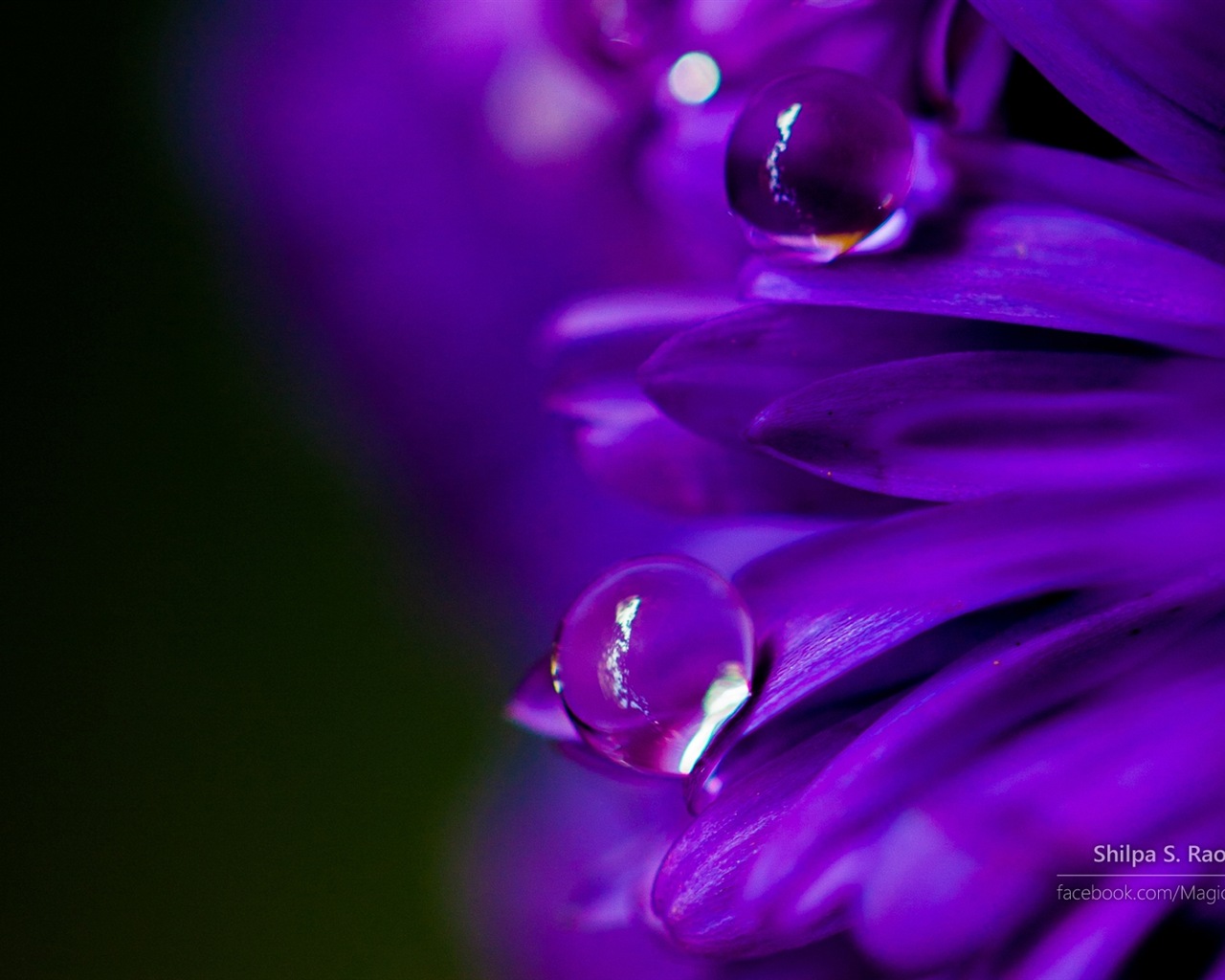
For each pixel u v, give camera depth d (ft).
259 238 0.30
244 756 0.35
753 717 0.24
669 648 0.24
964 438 0.24
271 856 0.34
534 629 0.30
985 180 0.24
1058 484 0.24
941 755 0.23
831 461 0.24
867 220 0.24
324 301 0.29
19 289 0.36
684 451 0.25
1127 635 0.24
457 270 0.29
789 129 0.24
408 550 0.33
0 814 0.35
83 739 0.35
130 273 0.35
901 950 0.23
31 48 0.35
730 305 0.26
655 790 0.26
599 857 0.27
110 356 0.36
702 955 0.24
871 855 0.23
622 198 0.28
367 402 0.30
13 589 0.36
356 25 0.28
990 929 0.23
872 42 0.25
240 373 0.35
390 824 0.34
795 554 0.24
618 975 0.27
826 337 0.24
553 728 0.25
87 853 0.35
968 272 0.24
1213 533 0.24
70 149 0.35
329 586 0.35
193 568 0.36
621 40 0.26
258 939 0.34
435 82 0.28
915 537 0.24
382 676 0.35
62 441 0.36
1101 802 0.23
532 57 0.28
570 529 0.29
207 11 0.30
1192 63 0.23
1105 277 0.24
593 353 0.25
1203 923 0.23
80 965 0.34
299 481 0.35
